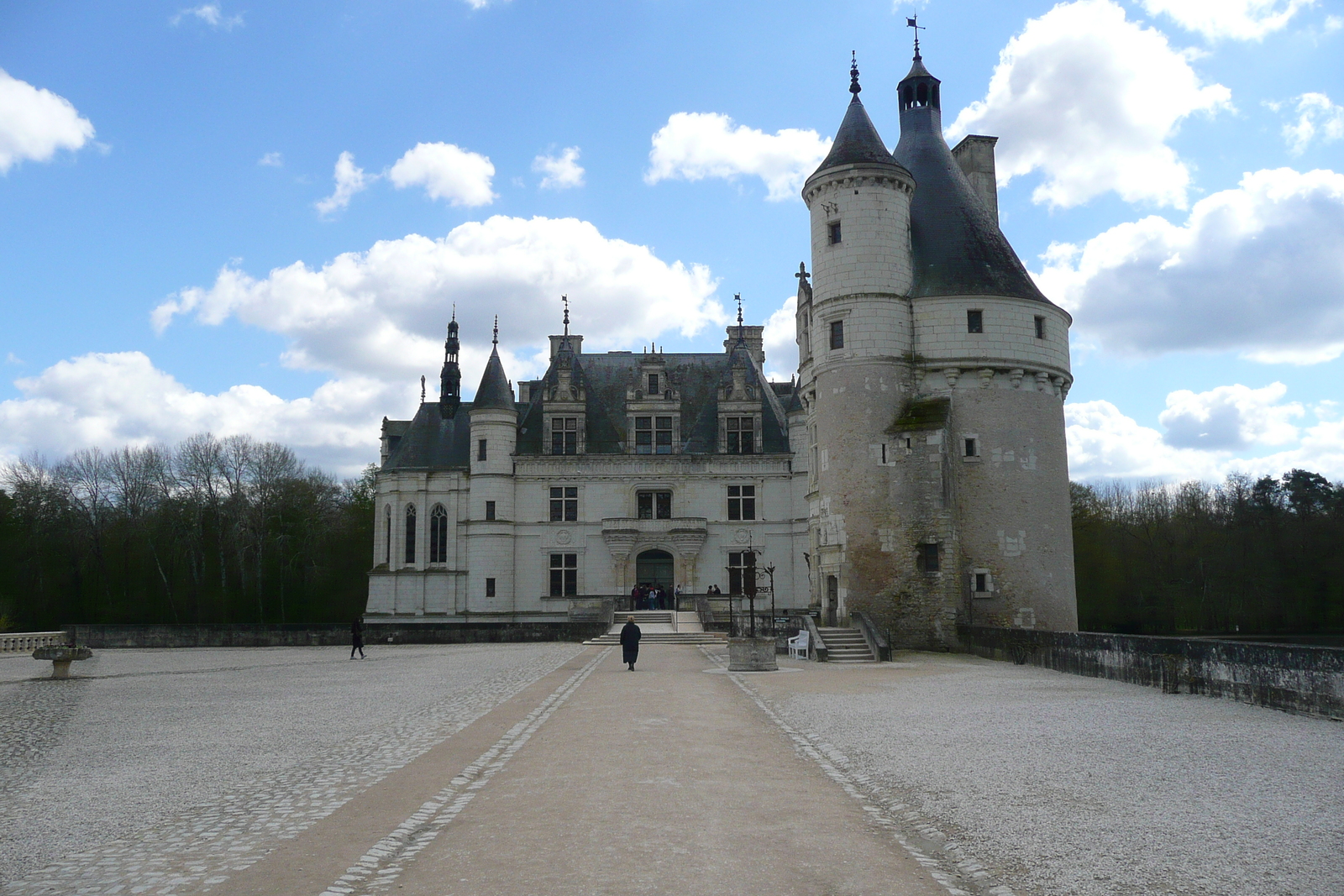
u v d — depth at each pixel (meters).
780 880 8.49
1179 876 8.63
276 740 17.03
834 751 14.91
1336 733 16.41
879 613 39.47
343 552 90.38
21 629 78.38
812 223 43.97
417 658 38.31
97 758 15.62
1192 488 85.12
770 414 68.69
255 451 83.94
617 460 65.62
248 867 9.08
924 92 47.59
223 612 79.88
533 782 12.61
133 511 82.06
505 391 66.06
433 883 8.48
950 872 8.77
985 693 23.02
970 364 40.97
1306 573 72.06
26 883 8.79
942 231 43.69
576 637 48.78
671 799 11.55
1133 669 24.88
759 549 64.56
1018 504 40.91
